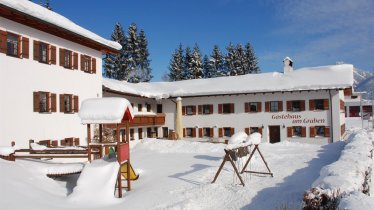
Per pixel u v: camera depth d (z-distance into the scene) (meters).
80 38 21.38
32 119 17.72
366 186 8.96
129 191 12.20
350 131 41.50
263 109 33.22
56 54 19.91
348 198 5.69
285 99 32.34
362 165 9.75
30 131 17.55
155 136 37.41
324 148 23.08
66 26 19.34
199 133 36.03
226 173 13.62
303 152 21.00
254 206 9.00
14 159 12.88
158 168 16.62
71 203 10.17
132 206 9.80
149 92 35.41
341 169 8.72
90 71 23.33
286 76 35.16
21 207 8.77
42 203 9.53
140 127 34.12
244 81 36.28
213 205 9.46
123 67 63.78
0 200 8.76
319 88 30.08
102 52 25.44
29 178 11.20
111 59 62.88
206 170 14.16
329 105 30.70
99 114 12.03
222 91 33.69
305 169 14.19
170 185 12.08
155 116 35.69
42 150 13.42
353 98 67.12
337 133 30.30
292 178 12.35
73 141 21.08
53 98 19.38
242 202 9.49
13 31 16.73
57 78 19.89
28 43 17.66
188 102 36.69
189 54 73.25
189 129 36.84
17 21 16.92
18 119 16.78
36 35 18.31
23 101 17.16
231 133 34.53
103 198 10.49
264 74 38.16
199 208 9.20
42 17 17.34
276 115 32.66
